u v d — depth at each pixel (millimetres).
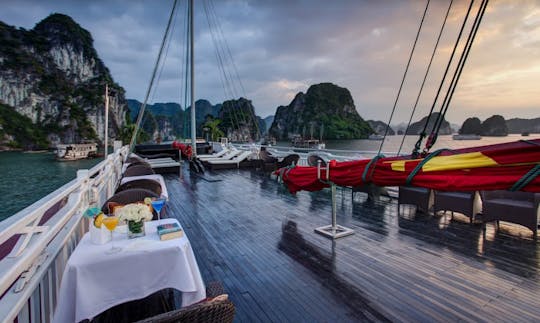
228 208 4984
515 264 2811
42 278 1735
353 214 4566
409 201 4727
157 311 2145
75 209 2613
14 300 1384
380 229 3869
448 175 2020
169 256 1849
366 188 5363
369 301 2232
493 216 3762
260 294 2355
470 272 2664
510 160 1737
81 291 1648
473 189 1876
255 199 5621
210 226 4059
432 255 3039
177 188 6688
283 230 3871
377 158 2668
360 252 3139
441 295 2299
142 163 6496
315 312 2105
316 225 4059
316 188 3836
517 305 2152
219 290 1534
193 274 1928
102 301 1705
